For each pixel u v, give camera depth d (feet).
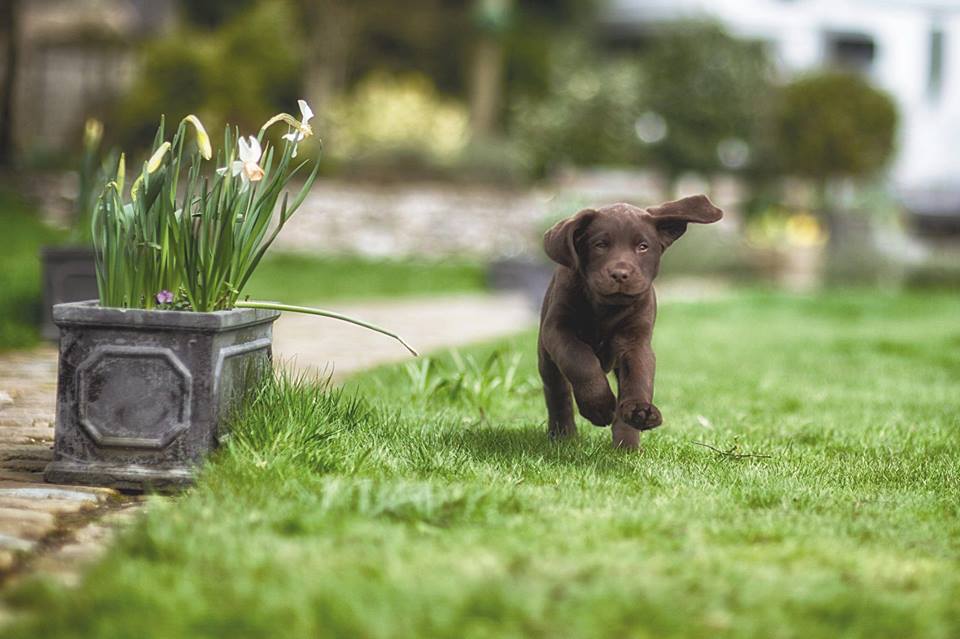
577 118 102.32
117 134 89.81
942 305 65.31
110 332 16.44
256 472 15.33
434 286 74.90
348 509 13.82
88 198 35.53
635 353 17.52
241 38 91.35
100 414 16.44
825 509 15.34
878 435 22.38
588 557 12.16
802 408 26.76
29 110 103.40
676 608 10.50
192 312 16.52
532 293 58.34
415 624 9.96
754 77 107.65
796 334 47.26
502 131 129.59
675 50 107.86
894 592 11.55
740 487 16.53
